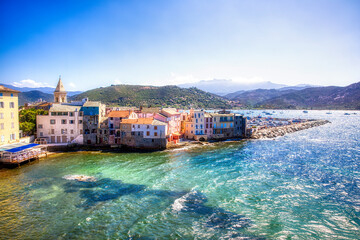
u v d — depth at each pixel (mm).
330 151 81750
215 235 29594
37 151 65875
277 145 94000
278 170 57219
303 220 33531
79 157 69562
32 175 51688
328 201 39688
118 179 49656
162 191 43219
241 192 43094
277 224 32344
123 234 29531
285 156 73188
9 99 65812
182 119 106938
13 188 43969
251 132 116562
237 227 31453
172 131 94812
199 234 29781
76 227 30969
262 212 35688
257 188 45156
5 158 57469
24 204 37375
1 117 62938
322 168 59250
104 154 73875
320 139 112188
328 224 32562
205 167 59625
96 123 83688
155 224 31938
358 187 46062
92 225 31516
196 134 100312
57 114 81562
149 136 81562
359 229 31391
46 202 38156
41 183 46719
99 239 28469
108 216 33906
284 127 146125
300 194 42500
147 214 34594
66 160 65750
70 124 82562
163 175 52656
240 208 36875
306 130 154625
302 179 50656
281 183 48000
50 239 28375
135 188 44625
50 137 81438
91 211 35312
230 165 61750
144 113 95062
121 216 33969
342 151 81812
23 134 78125
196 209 36344
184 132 103562
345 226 32094
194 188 44844
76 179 49219
